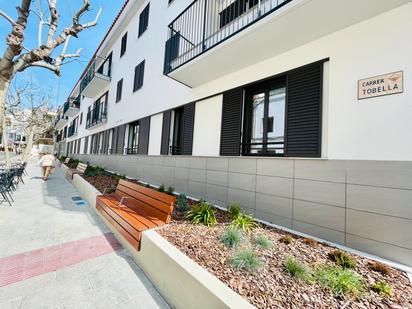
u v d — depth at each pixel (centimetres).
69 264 279
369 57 310
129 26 1209
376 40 305
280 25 345
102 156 1347
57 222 428
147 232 282
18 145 4397
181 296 200
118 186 530
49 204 561
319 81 361
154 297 226
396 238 257
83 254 308
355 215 291
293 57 405
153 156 789
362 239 282
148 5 1012
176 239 270
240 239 270
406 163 258
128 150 1077
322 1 290
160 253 238
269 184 399
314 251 266
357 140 310
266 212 399
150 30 953
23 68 396
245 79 496
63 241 345
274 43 395
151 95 885
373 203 277
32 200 594
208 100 602
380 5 288
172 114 755
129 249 318
